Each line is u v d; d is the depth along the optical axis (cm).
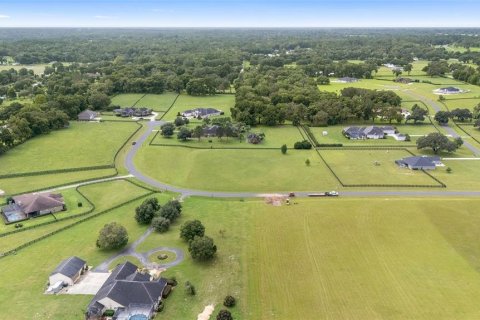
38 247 10044
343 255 9550
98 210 12081
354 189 13438
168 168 15512
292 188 13600
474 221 11081
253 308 7794
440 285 8450
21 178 14350
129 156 16812
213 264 9256
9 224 11188
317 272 8919
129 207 12269
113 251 9856
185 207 12188
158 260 9444
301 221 11188
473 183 13850
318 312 7681
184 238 10219
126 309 7612
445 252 9644
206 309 7762
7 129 17400
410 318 7512
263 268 9094
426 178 14250
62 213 11844
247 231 10700
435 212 11606
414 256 9494
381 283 8525
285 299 8056
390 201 12369
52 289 8288
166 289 8238
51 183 13900
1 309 7725
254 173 14900
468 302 7925
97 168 15362
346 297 8100
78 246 10106
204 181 14212
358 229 10700
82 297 8144
